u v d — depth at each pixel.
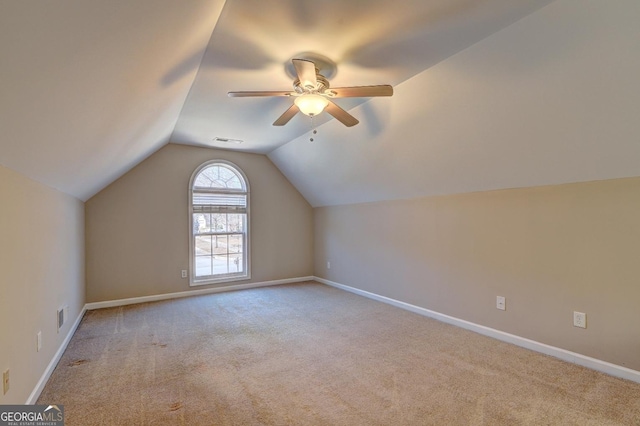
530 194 2.79
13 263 1.73
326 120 3.63
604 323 2.35
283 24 1.87
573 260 2.52
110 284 4.26
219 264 5.16
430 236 3.74
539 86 2.09
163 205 4.63
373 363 2.54
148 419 1.83
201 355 2.70
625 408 1.91
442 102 2.63
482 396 2.05
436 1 1.67
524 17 1.81
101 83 1.56
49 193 2.45
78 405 1.97
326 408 1.94
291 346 2.88
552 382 2.22
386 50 2.16
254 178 5.41
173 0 1.30
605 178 2.32
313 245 6.00
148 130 3.08
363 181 4.34
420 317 3.73
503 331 3.01
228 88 2.77
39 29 0.91
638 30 1.60
